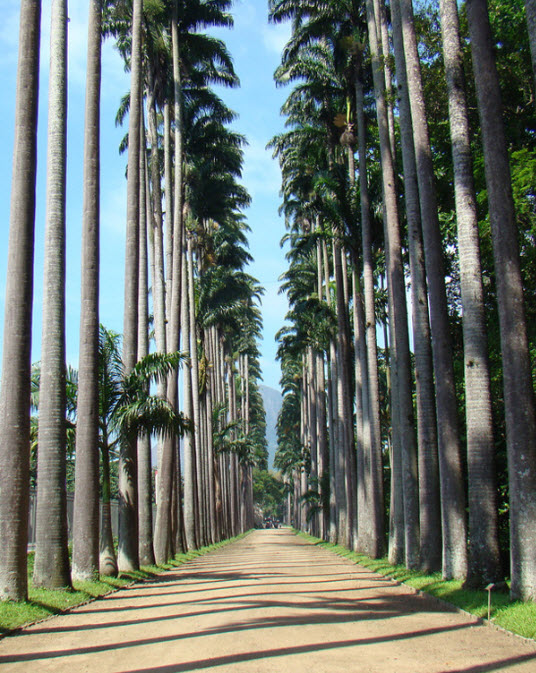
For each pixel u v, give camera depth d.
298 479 88.56
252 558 28.25
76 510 15.40
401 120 19.00
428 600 12.27
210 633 8.55
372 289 24.95
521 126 18.30
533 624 8.33
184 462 36.78
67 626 9.62
